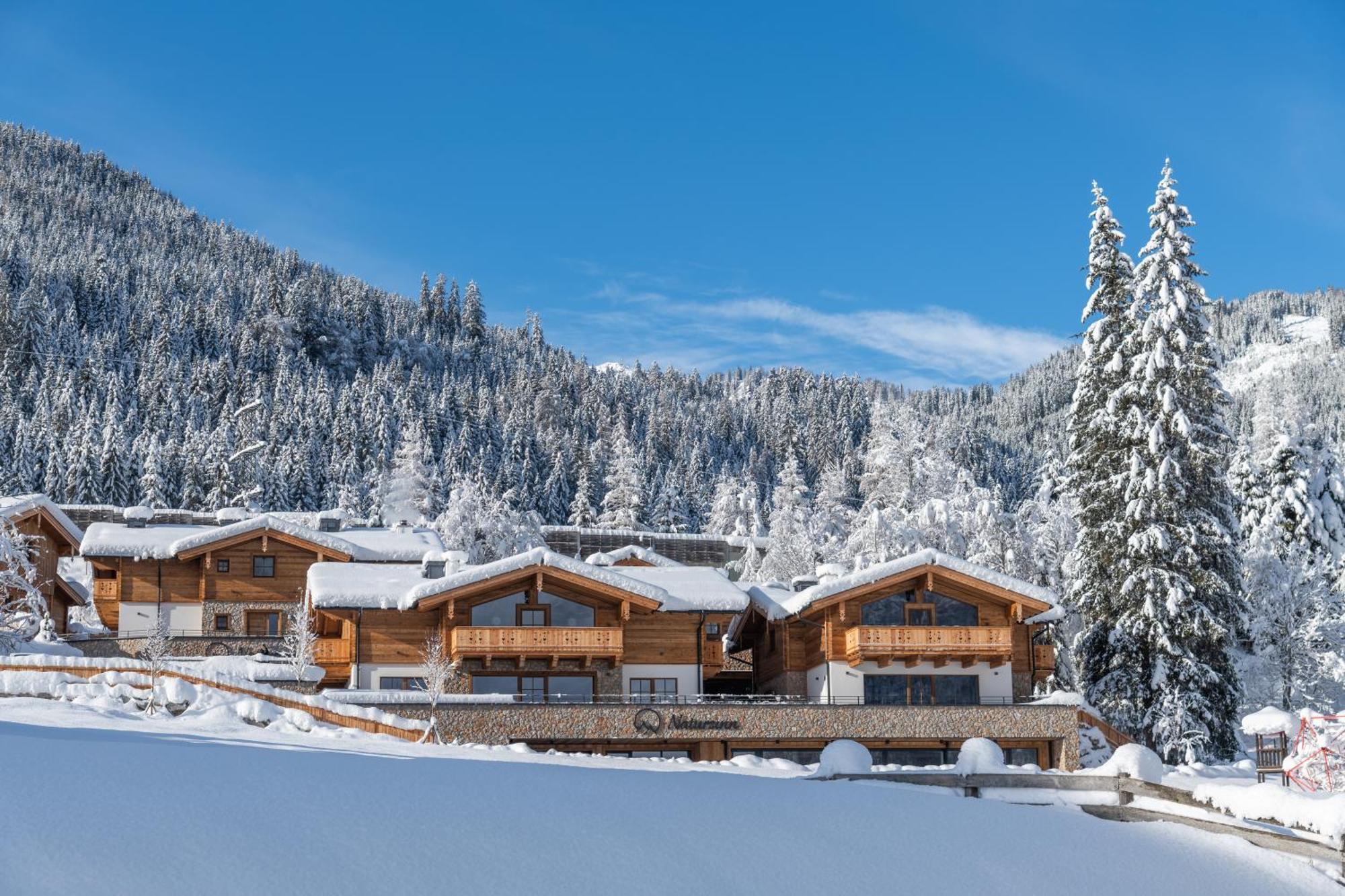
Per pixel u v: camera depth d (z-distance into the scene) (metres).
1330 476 67.50
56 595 64.75
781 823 15.63
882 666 48.19
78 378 170.38
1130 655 50.62
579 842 13.73
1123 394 52.47
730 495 123.31
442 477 151.50
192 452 123.06
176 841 12.04
